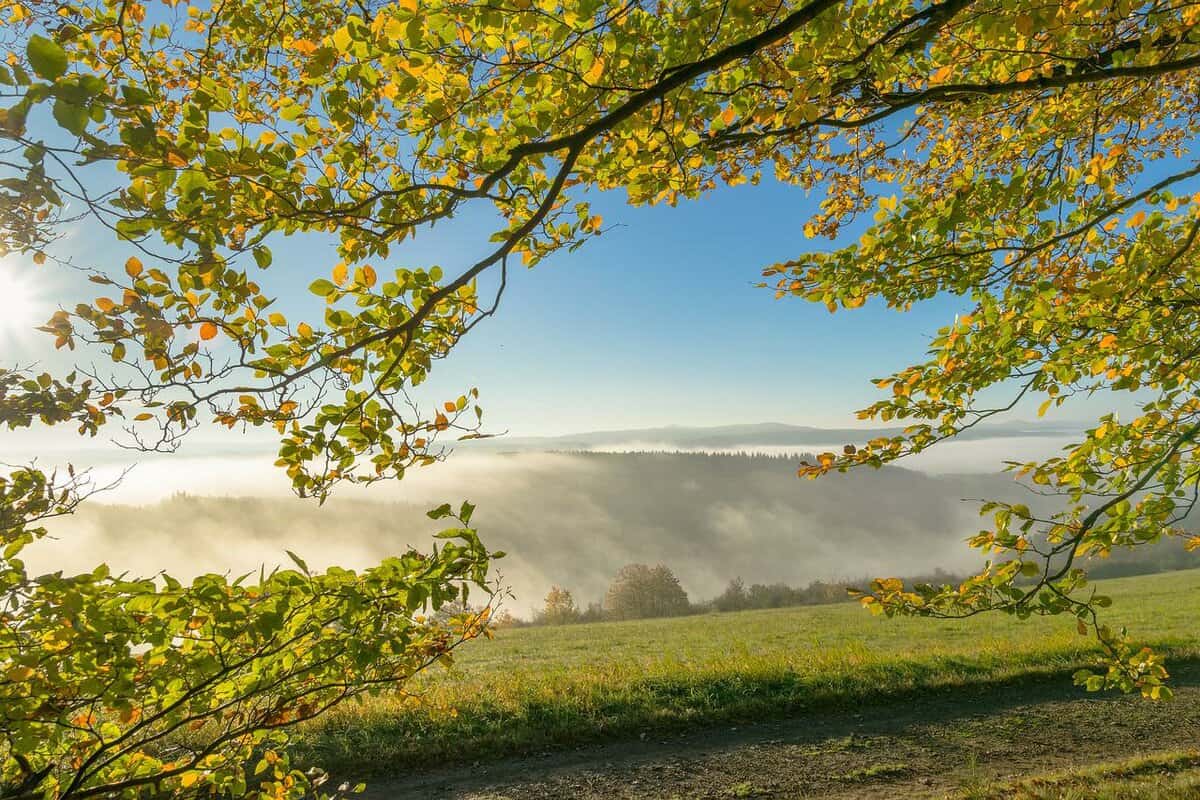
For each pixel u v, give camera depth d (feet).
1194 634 65.62
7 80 6.03
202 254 8.41
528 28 9.39
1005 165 20.22
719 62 9.62
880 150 21.17
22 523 7.43
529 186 12.48
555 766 33.12
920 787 29.99
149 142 7.14
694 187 16.96
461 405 11.15
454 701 39.27
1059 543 14.11
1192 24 12.54
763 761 33.55
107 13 11.61
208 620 8.20
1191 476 14.12
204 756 9.32
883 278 16.30
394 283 10.79
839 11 9.63
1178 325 15.19
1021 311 15.89
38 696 7.79
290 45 13.67
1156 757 30.78
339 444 10.60
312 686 9.89
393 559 8.82
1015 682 45.96
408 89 9.91
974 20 12.05
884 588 15.17
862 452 17.08
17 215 7.20
